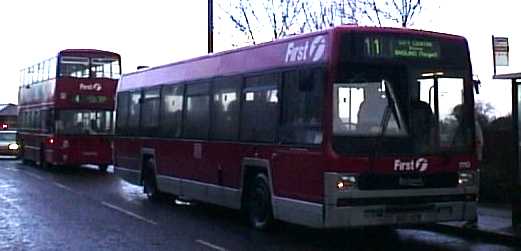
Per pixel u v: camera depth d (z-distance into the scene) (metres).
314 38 10.35
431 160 10.01
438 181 10.07
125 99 18.53
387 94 9.95
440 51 10.31
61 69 28.28
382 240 11.07
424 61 10.19
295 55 10.76
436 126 10.12
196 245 10.47
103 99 28.66
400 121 9.95
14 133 40.56
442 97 10.23
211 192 13.45
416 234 11.72
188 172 14.50
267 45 11.70
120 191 19.59
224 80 13.07
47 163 29.41
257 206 11.96
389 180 9.80
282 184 10.90
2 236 11.37
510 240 10.66
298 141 10.46
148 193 16.95
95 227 12.43
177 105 15.20
